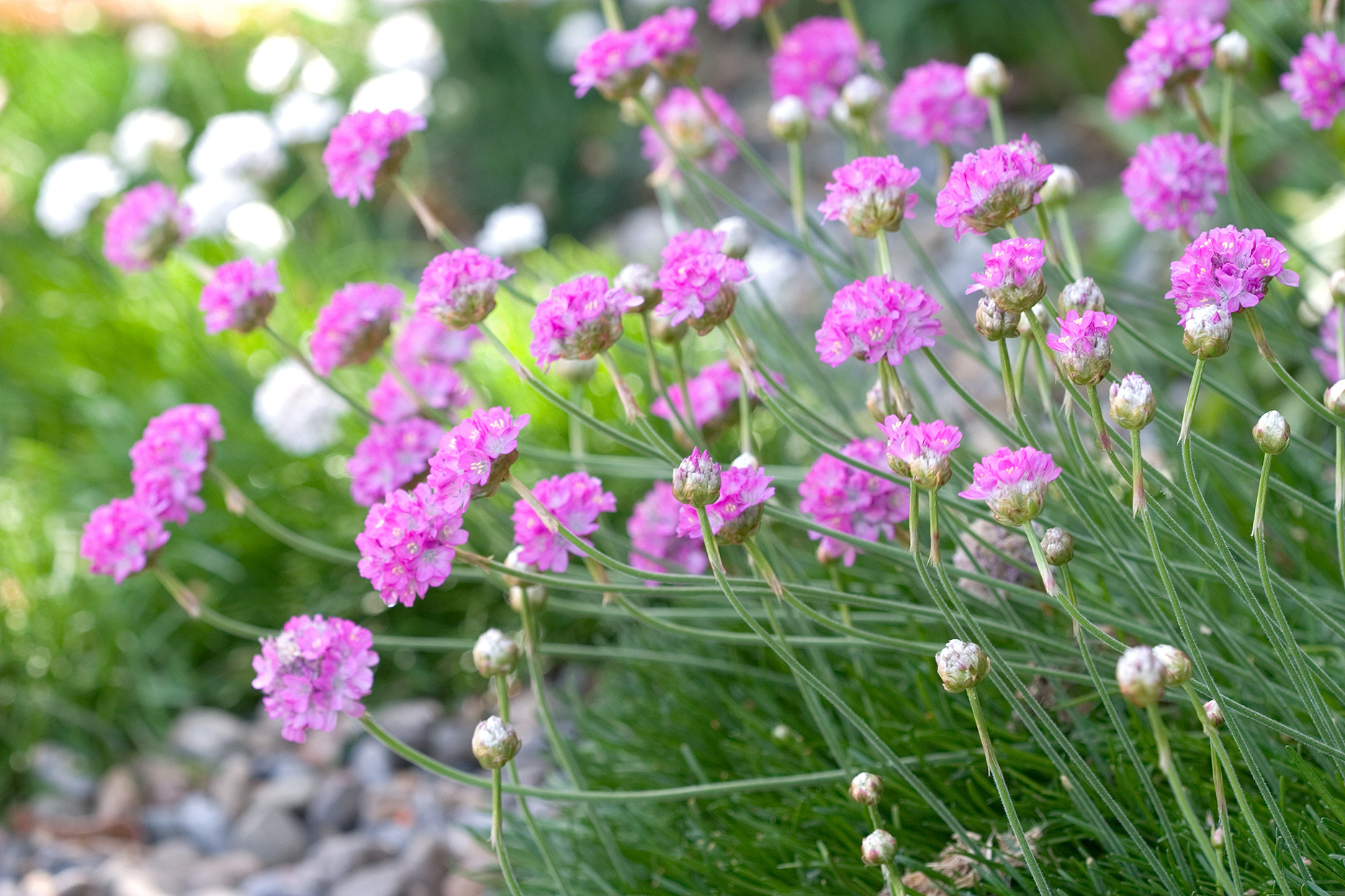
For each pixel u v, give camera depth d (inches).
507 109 217.2
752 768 73.7
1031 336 58.5
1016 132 207.3
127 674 118.5
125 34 244.2
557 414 123.9
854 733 73.7
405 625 118.1
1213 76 122.7
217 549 123.5
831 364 55.1
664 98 95.4
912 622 72.5
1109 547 54.7
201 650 123.6
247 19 242.5
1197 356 45.6
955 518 67.1
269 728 117.6
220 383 135.9
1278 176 161.2
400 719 112.5
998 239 107.5
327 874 97.7
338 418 120.5
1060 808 63.2
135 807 110.7
